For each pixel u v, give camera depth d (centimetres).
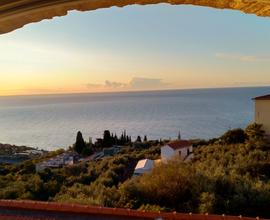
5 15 184
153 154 3222
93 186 1619
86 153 4931
